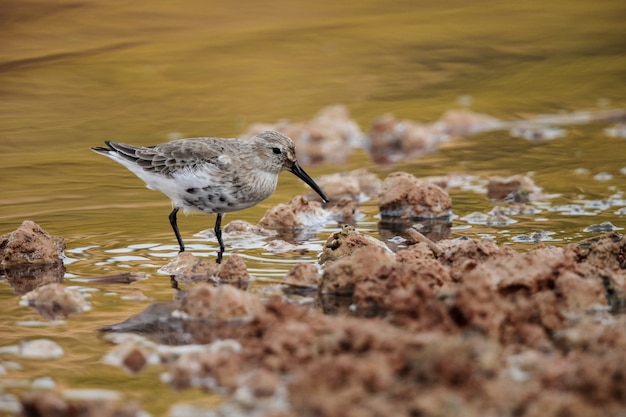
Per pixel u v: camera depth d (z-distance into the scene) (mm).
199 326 10055
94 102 23953
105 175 18438
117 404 8117
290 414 7645
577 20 30219
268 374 8320
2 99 24047
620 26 29312
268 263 12758
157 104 23828
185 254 12516
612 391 7629
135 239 14172
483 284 9297
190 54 27719
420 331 8898
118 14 30516
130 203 16422
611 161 18750
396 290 10031
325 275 11109
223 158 13305
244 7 31812
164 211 15953
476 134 21984
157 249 13633
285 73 26438
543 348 8828
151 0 31453
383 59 27500
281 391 8133
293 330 8969
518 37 28797
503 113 23297
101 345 9609
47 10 30062
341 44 28641
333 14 31438
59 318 10523
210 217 15656
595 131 21406
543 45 28000
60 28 28859
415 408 7402
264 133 14156
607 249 11109
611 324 9352
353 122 22469
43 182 17844
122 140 20672
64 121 22406
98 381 8664
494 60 26984
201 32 29406
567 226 14305
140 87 25219
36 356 9328
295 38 29125
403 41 28891
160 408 8023
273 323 9383
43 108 23375
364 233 14461
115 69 26500
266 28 30031
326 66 26906
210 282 11859
